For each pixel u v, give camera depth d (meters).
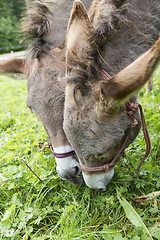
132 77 1.60
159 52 1.49
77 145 2.10
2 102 6.70
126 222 2.43
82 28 1.99
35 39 2.85
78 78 1.92
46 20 2.89
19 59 3.18
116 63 2.18
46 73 2.62
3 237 2.37
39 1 2.98
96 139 2.02
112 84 1.71
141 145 3.33
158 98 4.62
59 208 2.69
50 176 2.96
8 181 3.09
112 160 2.32
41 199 2.71
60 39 2.85
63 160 2.58
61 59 2.65
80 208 2.64
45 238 2.30
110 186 2.78
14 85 9.27
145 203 2.57
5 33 26.52
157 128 3.61
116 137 2.03
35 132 4.36
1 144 3.89
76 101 1.96
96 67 2.02
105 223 2.46
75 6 1.96
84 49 1.99
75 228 2.34
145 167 2.93
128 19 2.28
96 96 1.90
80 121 1.99
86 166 2.25
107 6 2.13
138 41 2.31
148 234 2.16
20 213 2.56
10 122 4.96
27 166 3.04
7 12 26.88
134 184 2.86
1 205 2.82
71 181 2.72
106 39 2.09
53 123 2.60
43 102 2.60
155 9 2.45
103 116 1.91
